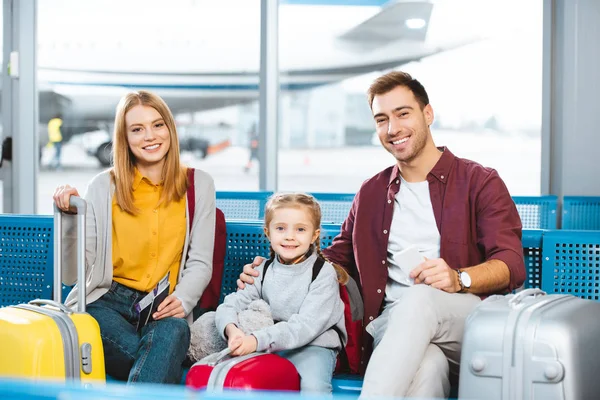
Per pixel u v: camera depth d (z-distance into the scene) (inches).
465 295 77.7
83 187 242.8
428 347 74.7
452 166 88.1
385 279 88.0
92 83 235.5
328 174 230.1
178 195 92.4
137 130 89.9
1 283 108.8
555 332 61.4
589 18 182.5
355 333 86.7
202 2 230.7
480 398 63.4
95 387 41.4
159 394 40.5
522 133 204.2
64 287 106.0
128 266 89.9
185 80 236.7
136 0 232.4
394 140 87.7
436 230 87.0
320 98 221.9
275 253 88.0
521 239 88.3
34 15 200.7
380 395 67.9
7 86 201.8
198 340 85.7
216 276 96.2
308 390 77.9
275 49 199.3
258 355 75.0
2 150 202.8
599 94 182.7
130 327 86.0
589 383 63.1
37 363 70.1
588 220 169.0
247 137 241.3
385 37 212.7
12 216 108.7
